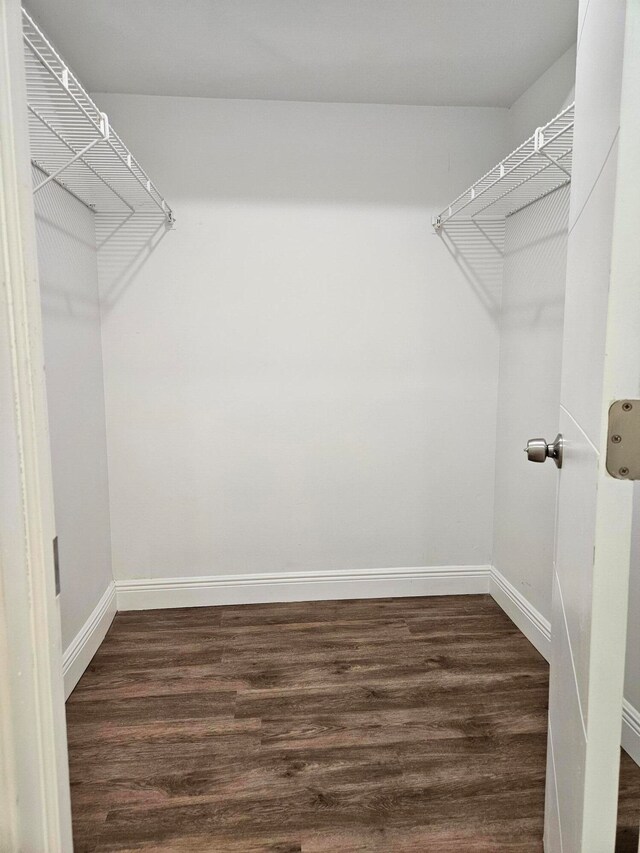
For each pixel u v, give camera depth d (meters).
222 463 2.83
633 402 0.73
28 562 0.65
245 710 2.00
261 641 2.51
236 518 2.87
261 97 2.61
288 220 2.72
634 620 1.70
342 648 2.44
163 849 1.45
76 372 2.33
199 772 1.71
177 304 2.71
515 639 2.52
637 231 0.71
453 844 1.46
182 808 1.57
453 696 2.08
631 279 0.72
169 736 1.87
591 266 0.88
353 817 1.54
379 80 2.44
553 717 1.27
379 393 2.87
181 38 2.09
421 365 2.87
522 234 2.60
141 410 2.76
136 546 2.83
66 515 2.17
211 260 2.70
